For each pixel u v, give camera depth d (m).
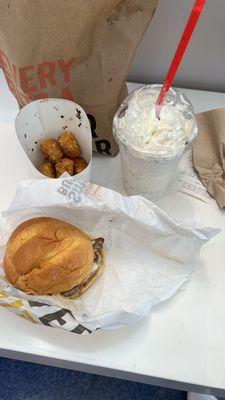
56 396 0.55
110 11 0.31
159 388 0.56
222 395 0.30
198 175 0.41
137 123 0.34
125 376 0.31
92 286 0.33
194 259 0.34
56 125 0.38
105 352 0.31
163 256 0.34
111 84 0.36
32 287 0.31
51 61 0.34
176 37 0.43
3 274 0.32
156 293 0.32
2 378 0.57
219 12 0.39
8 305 0.29
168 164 0.34
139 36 0.34
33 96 0.37
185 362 0.30
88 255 0.32
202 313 0.33
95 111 0.38
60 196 0.31
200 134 0.42
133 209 0.32
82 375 0.57
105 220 0.35
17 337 0.31
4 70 0.39
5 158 0.41
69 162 0.37
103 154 0.42
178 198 0.40
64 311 0.29
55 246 0.31
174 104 0.35
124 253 0.35
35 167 0.37
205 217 0.39
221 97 0.48
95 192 0.32
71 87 0.37
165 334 0.32
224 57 0.45
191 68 0.47
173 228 0.32
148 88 0.36
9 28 0.32
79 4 0.30
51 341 0.31
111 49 0.34
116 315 0.29
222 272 0.35
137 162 0.34
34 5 0.30
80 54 0.34
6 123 0.44
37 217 0.34
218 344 0.31
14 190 0.39
